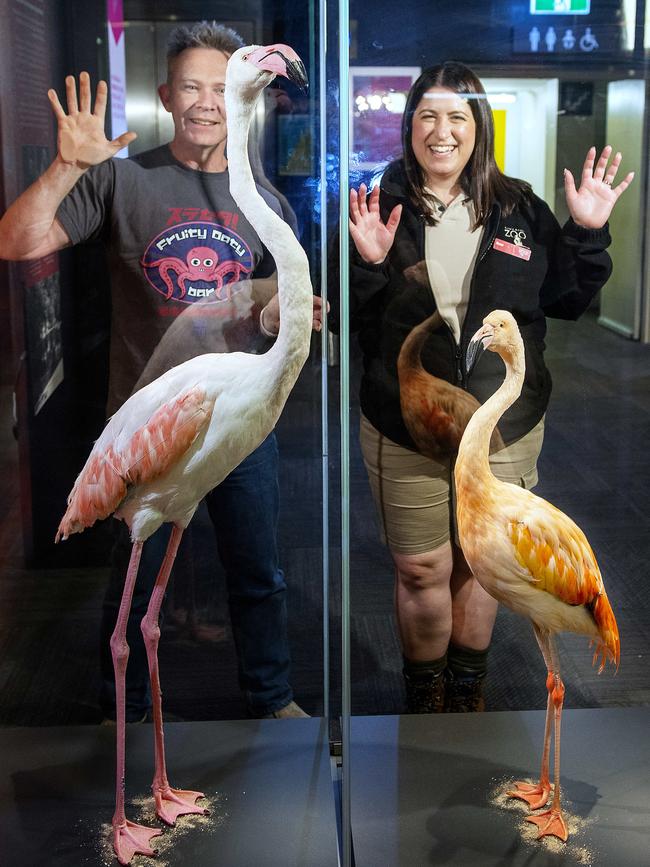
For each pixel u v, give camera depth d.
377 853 1.39
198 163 1.45
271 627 1.71
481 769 1.51
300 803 1.55
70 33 1.43
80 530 1.55
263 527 1.66
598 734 1.50
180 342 1.49
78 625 1.61
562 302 1.38
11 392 1.51
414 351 1.41
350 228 1.37
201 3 1.43
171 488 1.47
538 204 1.35
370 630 1.52
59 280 1.48
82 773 1.61
